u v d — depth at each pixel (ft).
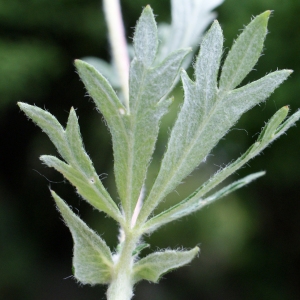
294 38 5.98
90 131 7.27
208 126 1.21
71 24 7.70
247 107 1.21
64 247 7.72
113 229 6.02
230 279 6.48
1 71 6.99
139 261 1.20
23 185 8.07
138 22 1.19
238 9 6.17
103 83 1.19
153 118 1.20
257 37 1.20
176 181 1.20
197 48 1.50
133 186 1.20
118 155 1.20
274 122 1.19
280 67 5.99
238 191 6.40
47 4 7.59
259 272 6.48
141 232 1.20
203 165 4.94
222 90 1.21
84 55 7.92
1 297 6.79
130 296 1.20
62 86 7.75
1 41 7.39
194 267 6.45
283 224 6.54
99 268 1.20
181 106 1.20
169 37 1.50
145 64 1.19
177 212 1.21
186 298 6.49
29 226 7.79
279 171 6.23
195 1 1.51
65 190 7.76
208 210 6.01
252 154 1.19
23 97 7.38
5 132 8.25
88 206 6.37
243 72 1.20
